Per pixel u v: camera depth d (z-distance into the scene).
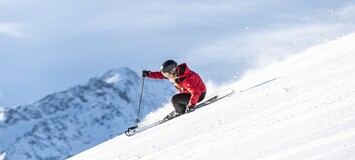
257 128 3.72
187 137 4.70
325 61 7.74
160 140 5.16
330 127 2.83
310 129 2.98
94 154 6.51
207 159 3.20
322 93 4.43
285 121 3.58
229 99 7.26
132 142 6.00
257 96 5.96
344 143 2.40
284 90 5.64
